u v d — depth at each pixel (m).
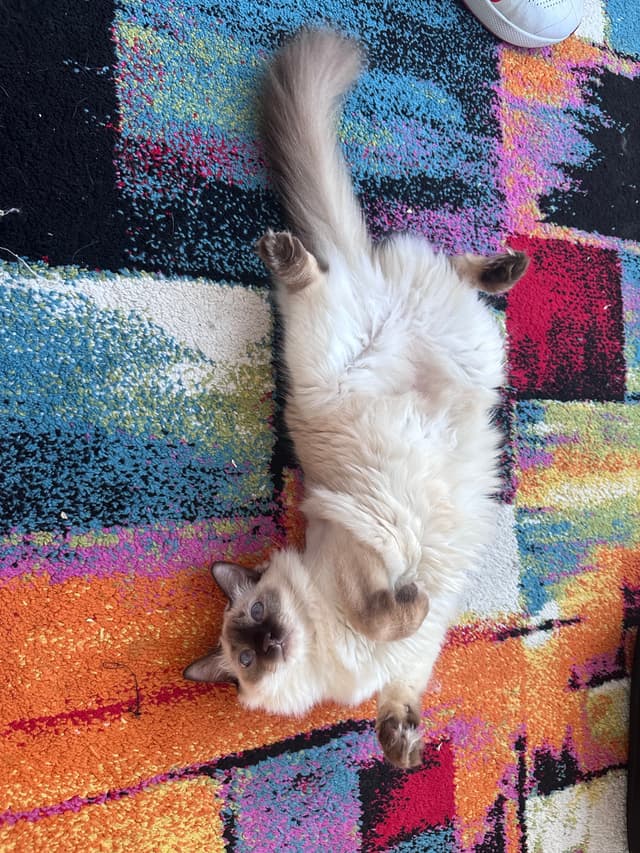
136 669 0.70
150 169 0.71
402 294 0.70
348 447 0.68
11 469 0.67
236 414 0.74
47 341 0.68
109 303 0.70
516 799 0.82
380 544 0.64
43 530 0.68
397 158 0.80
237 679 0.68
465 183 0.83
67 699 0.68
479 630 0.82
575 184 0.89
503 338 0.83
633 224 0.92
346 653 0.65
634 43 0.92
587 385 0.88
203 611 0.73
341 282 0.68
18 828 0.66
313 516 0.70
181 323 0.73
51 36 0.68
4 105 0.67
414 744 0.65
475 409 0.72
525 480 0.85
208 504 0.73
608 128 0.91
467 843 0.80
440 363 0.71
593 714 0.87
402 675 0.68
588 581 0.88
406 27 0.81
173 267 0.72
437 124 0.82
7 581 0.67
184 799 0.71
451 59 0.83
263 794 0.73
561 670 0.86
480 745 0.81
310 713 0.76
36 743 0.67
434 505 0.67
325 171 0.72
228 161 0.74
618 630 0.89
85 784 0.68
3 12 0.67
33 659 0.67
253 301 0.75
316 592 0.66
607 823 0.86
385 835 0.77
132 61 0.71
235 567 0.69
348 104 0.78
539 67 0.87
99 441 0.70
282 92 0.73
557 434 0.87
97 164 0.70
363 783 0.77
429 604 0.67
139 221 0.71
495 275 0.71
